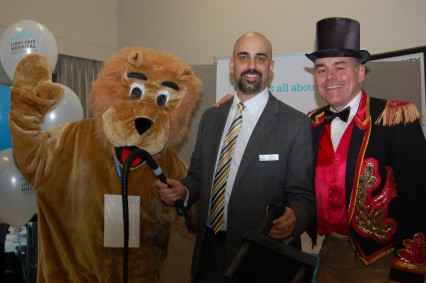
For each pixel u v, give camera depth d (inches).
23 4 178.5
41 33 95.5
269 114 67.4
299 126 65.9
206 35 189.5
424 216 58.7
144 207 71.7
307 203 61.9
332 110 71.3
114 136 65.7
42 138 68.8
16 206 84.5
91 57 205.0
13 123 66.9
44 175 68.4
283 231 53.4
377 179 62.8
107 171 70.4
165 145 71.4
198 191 72.7
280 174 64.9
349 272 65.6
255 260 41.2
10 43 93.9
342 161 65.4
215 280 66.8
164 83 70.6
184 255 112.0
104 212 68.7
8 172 83.7
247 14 177.8
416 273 58.3
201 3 190.7
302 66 113.3
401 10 143.1
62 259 69.1
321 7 159.3
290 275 39.9
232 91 113.7
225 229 67.1
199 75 117.6
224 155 68.6
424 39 139.6
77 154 70.3
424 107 122.1
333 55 66.6
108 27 212.8
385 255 63.4
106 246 68.6
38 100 66.9
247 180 64.7
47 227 69.5
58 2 191.0
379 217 62.8
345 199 64.7
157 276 74.5
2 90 88.0
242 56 69.3
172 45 199.0
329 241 68.6
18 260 113.8
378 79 113.5
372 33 147.9
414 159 60.1
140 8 209.2
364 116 66.0
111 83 69.4
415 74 112.8
